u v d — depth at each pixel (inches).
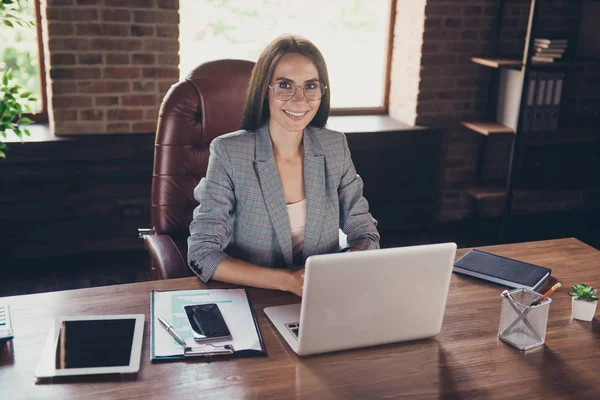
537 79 152.4
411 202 161.6
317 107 76.2
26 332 60.4
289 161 79.5
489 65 148.6
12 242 135.0
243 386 54.4
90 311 64.7
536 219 175.2
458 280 76.2
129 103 138.3
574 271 80.1
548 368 59.5
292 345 60.2
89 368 55.2
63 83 133.0
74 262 138.6
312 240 79.4
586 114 174.2
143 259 141.5
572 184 172.2
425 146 157.9
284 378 55.9
